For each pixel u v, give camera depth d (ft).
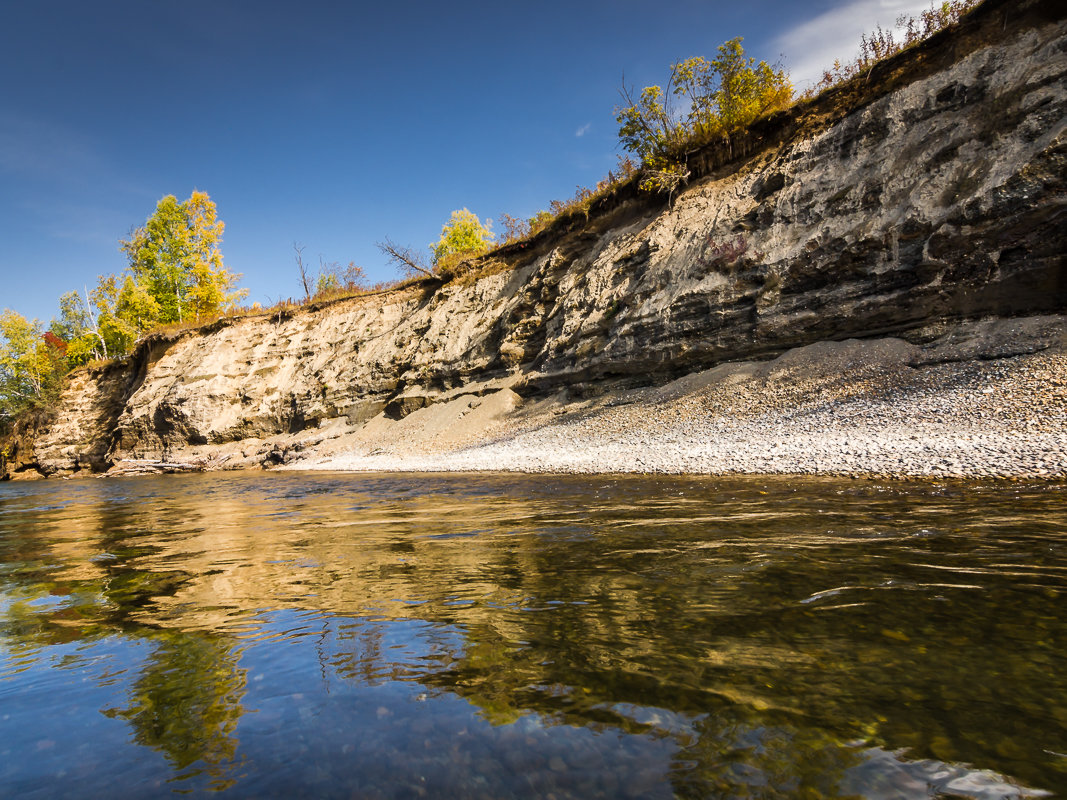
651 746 6.14
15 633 11.09
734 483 28.04
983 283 40.88
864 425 34.63
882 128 53.16
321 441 92.73
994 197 40.96
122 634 10.75
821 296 49.44
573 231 84.28
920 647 8.32
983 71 47.96
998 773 5.41
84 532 27.14
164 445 115.65
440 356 88.38
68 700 7.94
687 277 60.64
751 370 51.13
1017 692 6.91
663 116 72.59
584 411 60.59
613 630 9.59
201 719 7.22
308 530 23.13
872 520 17.57
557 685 7.69
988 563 12.42
